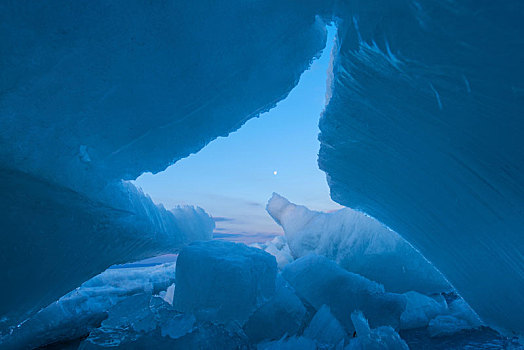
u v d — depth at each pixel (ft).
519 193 6.55
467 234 8.86
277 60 7.94
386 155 8.67
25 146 6.28
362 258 21.63
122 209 9.53
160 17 5.96
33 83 5.85
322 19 7.41
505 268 8.54
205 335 9.53
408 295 18.71
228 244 16.90
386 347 10.59
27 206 7.02
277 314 13.70
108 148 7.68
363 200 12.06
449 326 14.85
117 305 11.17
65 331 14.52
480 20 4.29
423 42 4.95
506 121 5.58
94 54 6.02
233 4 6.36
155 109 7.45
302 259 18.20
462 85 5.42
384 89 6.57
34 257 7.90
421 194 9.08
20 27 5.21
